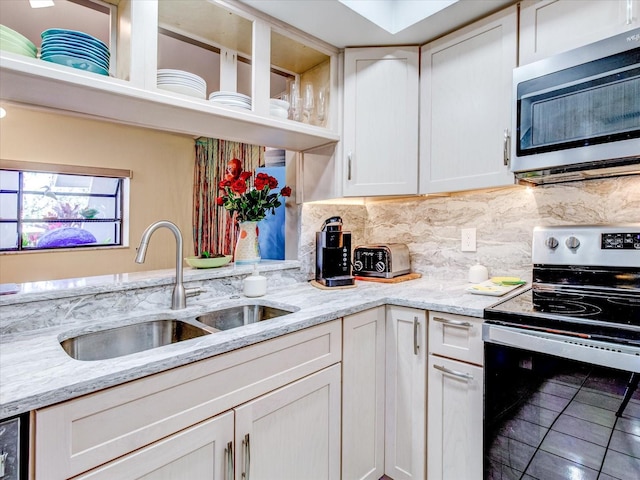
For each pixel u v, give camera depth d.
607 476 0.97
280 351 1.13
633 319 1.04
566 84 1.26
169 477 0.87
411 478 1.47
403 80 1.77
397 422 1.53
